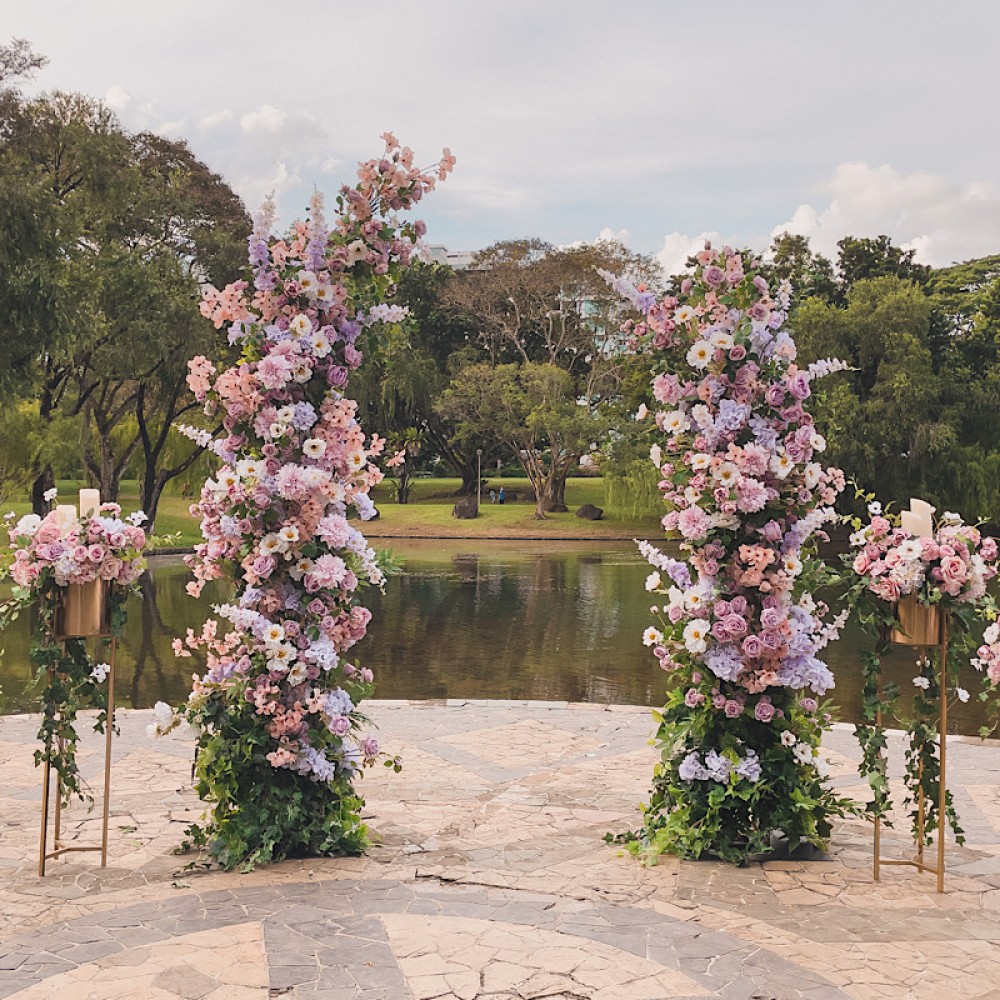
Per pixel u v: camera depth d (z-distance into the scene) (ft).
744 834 15.72
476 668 36.78
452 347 151.94
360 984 11.11
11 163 70.03
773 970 11.57
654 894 13.99
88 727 24.64
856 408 103.60
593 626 48.70
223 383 15.14
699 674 15.64
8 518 14.65
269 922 12.84
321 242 15.34
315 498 15.05
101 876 14.51
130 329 77.05
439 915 13.12
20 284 60.49
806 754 15.49
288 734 15.31
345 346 15.72
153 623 47.44
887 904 13.70
